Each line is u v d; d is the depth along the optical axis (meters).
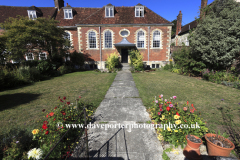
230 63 9.26
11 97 6.57
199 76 11.44
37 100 6.08
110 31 18.48
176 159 2.68
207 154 2.78
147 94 6.65
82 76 12.89
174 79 10.49
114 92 7.14
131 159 2.70
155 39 18.84
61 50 15.76
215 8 10.07
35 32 12.45
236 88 7.59
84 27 18.30
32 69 10.95
